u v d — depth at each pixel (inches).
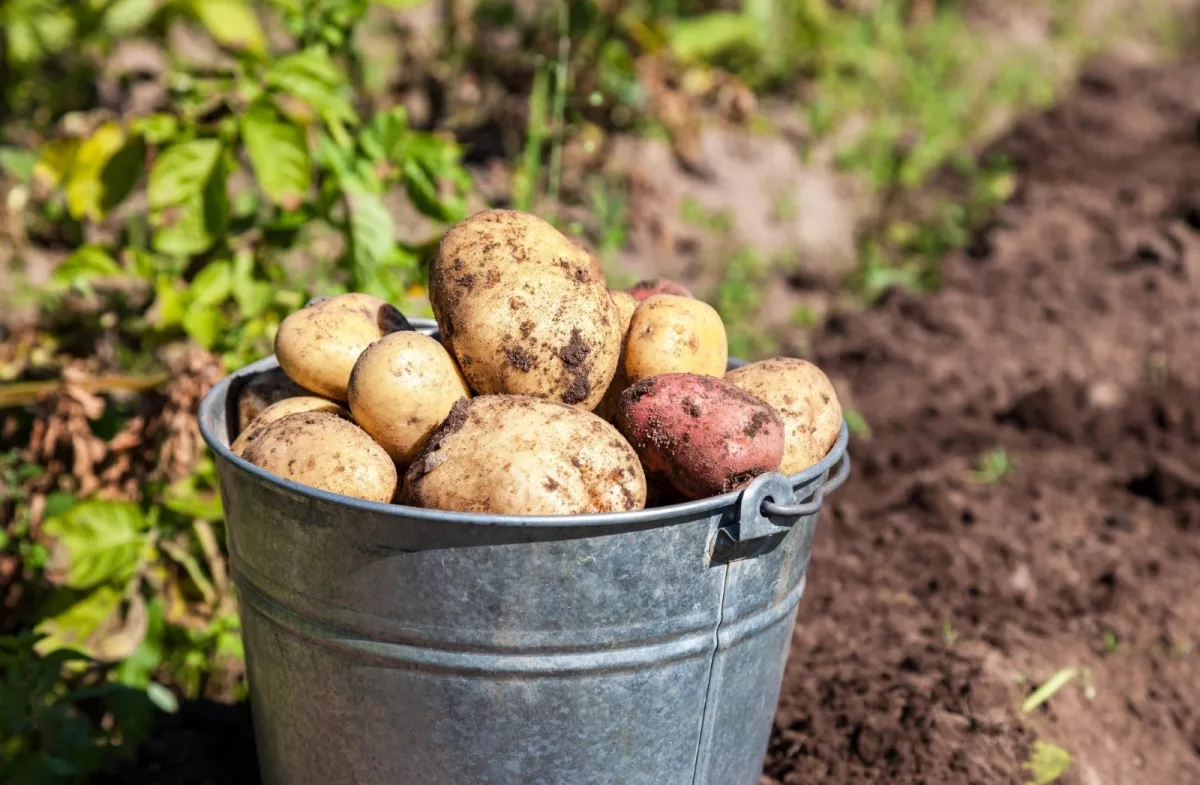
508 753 40.7
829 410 44.6
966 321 84.1
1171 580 59.0
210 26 70.6
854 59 124.4
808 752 50.8
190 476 52.4
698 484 41.6
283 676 42.0
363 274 54.7
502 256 42.6
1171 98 138.9
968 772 49.6
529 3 99.7
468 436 40.5
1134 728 53.4
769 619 42.3
